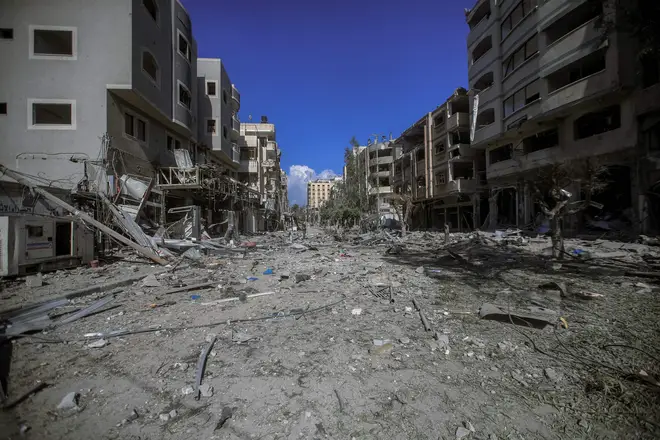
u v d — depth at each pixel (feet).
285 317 18.67
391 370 12.07
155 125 71.36
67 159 55.21
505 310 18.40
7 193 41.86
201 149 99.55
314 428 8.80
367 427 8.87
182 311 20.06
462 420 9.18
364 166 193.67
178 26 76.02
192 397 10.38
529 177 78.33
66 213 45.14
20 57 55.31
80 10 56.54
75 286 25.57
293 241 86.58
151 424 9.09
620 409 9.48
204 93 102.63
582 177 54.08
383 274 32.37
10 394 10.52
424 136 133.28
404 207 102.94
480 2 92.63
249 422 9.14
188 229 61.72
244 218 123.44
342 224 138.92
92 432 8.74
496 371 11.89
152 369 12.30
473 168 107.86
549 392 10.45
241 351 13.92
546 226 71.41
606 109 58.80
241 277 31.86
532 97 72.02
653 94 50.08
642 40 35.99
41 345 14.65
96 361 13.04
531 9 71.10
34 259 29.94
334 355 13.39
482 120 95.09
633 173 53.98
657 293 21.71
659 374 11.30
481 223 107.24
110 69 56.59
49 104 55.72
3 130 54.54
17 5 55.36
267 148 183.93
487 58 88.94
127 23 57.36
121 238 38.19
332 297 23.38
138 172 64.59
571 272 30.25
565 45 60.75
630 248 41.63
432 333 15.66
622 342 14.10
